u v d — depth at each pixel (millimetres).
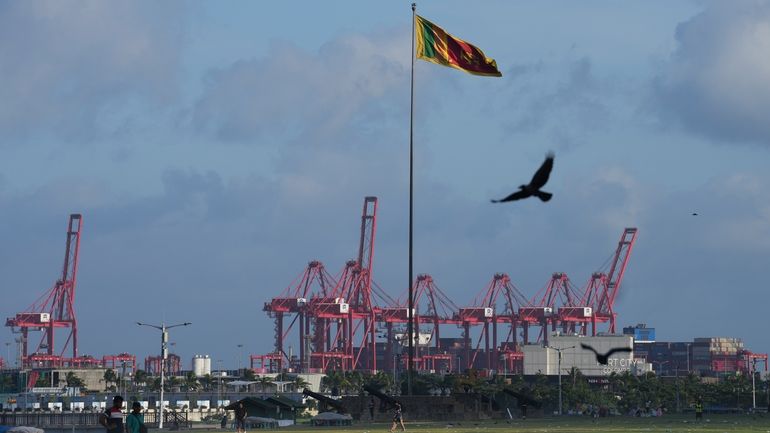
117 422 77875
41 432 113875
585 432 156000
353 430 175875
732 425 192000
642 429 169375
